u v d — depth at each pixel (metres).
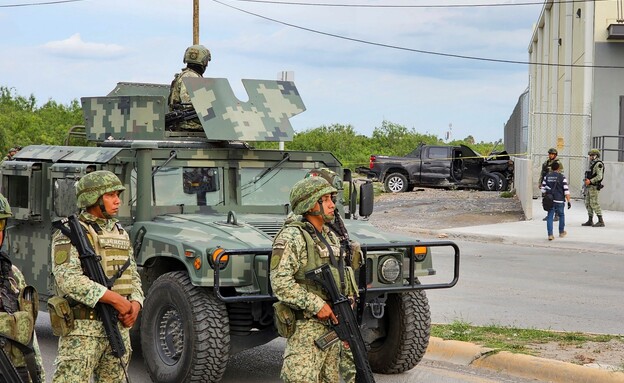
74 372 5.40
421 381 7.85
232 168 8.66
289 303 5.54
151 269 7.93
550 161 20.70
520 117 41.94
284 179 8.93
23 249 8.90
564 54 32.16
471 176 33.00
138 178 8.08
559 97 34.31
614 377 7.29
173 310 7.41
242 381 7.89
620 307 11.51
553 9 35.19
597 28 26.75
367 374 5.54
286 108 9.27
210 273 7.06
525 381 7.74
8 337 4.45
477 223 22.42
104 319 5.42
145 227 7.89
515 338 8.86
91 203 5.52
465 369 8.23
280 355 8.98
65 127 40.41
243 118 8.91
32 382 4.58
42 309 8.65
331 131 54.66
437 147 33.03
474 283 13.53
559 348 8.34
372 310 7.59
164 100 9.08
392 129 58.62
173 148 8.31
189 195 8.41
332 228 5.76
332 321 5.55
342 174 9.14
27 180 8.61
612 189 24.92
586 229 20.45
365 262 7.27
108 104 9.25
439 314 10.89
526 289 12.97
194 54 9.82
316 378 5.60
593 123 26.91
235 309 7.47
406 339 7.93
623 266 15.58
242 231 7.54
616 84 26.83
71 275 5.36
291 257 5.55
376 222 23.09
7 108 47.69
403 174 33.22
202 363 7.07
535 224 21.77
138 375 7.95
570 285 13.40
